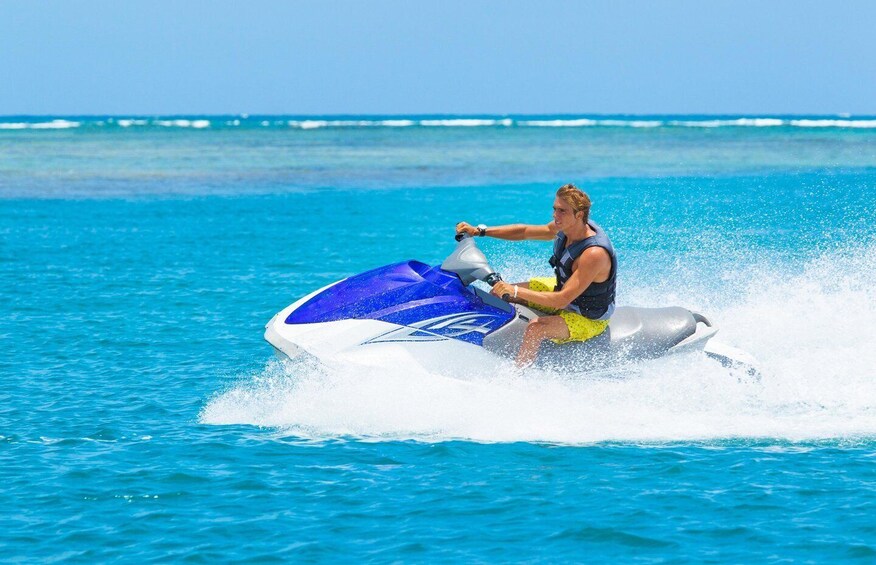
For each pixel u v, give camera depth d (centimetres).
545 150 16925
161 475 1683
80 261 4747
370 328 1922
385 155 15688
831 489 1578
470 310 1947
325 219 6862
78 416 2072
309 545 1395
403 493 1588
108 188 9750
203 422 2012
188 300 3603
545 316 1936
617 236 5097
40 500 1573
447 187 9744
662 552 1359
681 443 1809
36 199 8581
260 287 3916
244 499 1570
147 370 2509
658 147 17662
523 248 5156
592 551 1365
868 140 19950
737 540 1394
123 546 1398
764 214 6231
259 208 7756
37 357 2658
